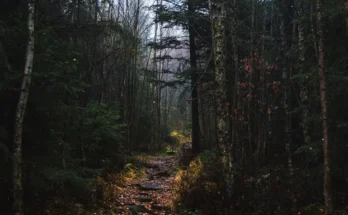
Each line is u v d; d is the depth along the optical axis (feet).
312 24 21.20
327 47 21.80
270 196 22.17
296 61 29.12
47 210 20.59
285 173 24.18
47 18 23.15
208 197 25.53
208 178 28.78
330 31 21.48
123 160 46.52
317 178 21.79
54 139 20.52
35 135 19.19
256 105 30.50
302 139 30.32
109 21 27.73
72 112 21.12
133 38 47.47
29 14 17.43
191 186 28.14
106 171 37.63
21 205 16.26
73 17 30.55
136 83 71.15
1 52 15.87
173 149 89.56
